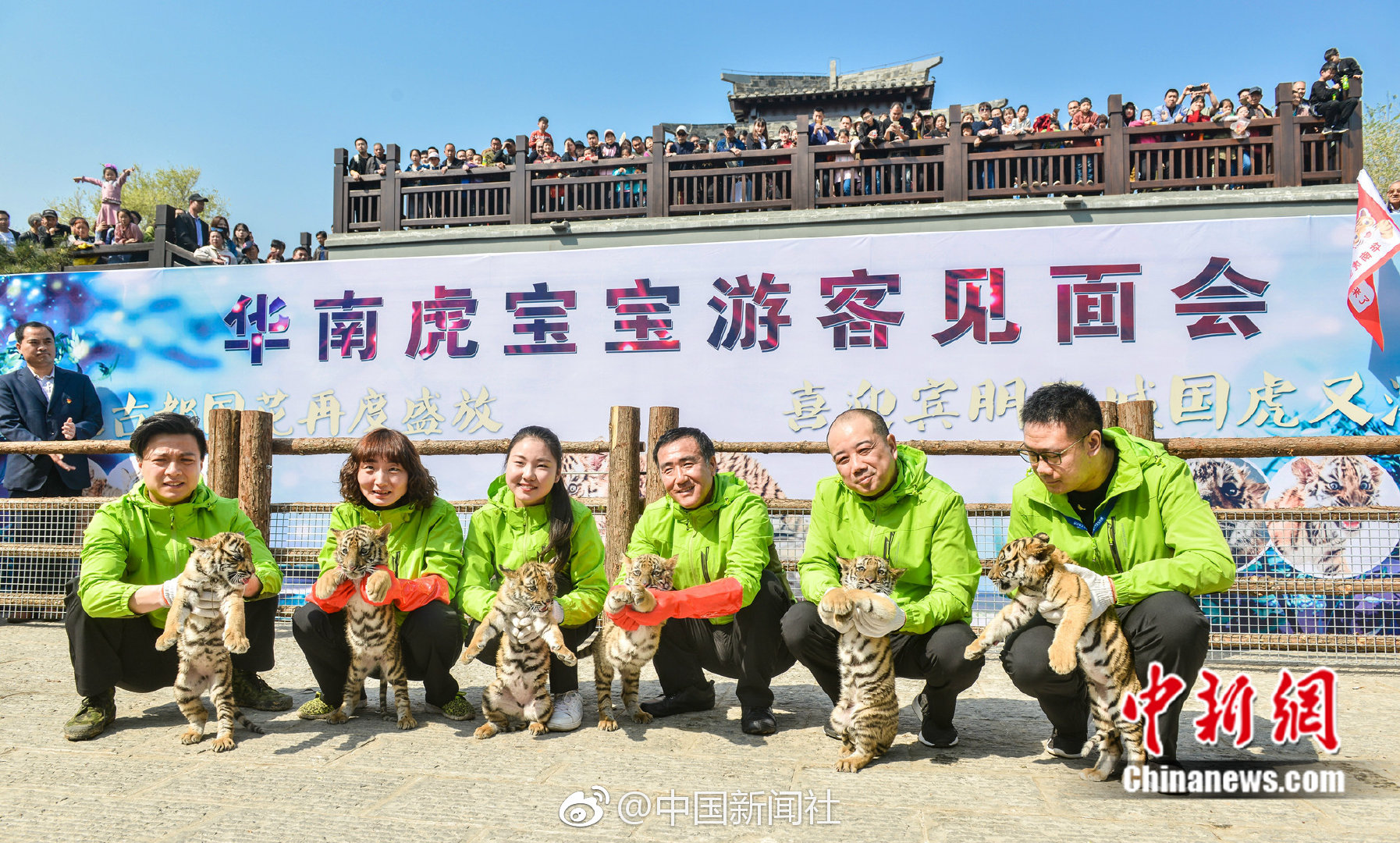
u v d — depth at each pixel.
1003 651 3.60
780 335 8.93
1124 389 8.33
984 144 10.30
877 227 9.93
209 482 7.03
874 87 20.98
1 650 6.30
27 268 10.77
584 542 4.36
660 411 6.57
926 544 3.78
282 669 5.70
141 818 3.08
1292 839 2.86
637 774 3.52
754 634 4.04
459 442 6.83
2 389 8.27
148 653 4.22
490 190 11.35
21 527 7.48
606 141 12.52
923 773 3.53
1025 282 8.53
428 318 9.55
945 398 8.62
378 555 3.98
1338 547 7.34
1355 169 9.41
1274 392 8.09
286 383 9.73
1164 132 9.96
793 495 8.80
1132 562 3.55
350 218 11.62
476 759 3.72
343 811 3.14
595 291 9.27
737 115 22.22
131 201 34.38
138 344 9.92
